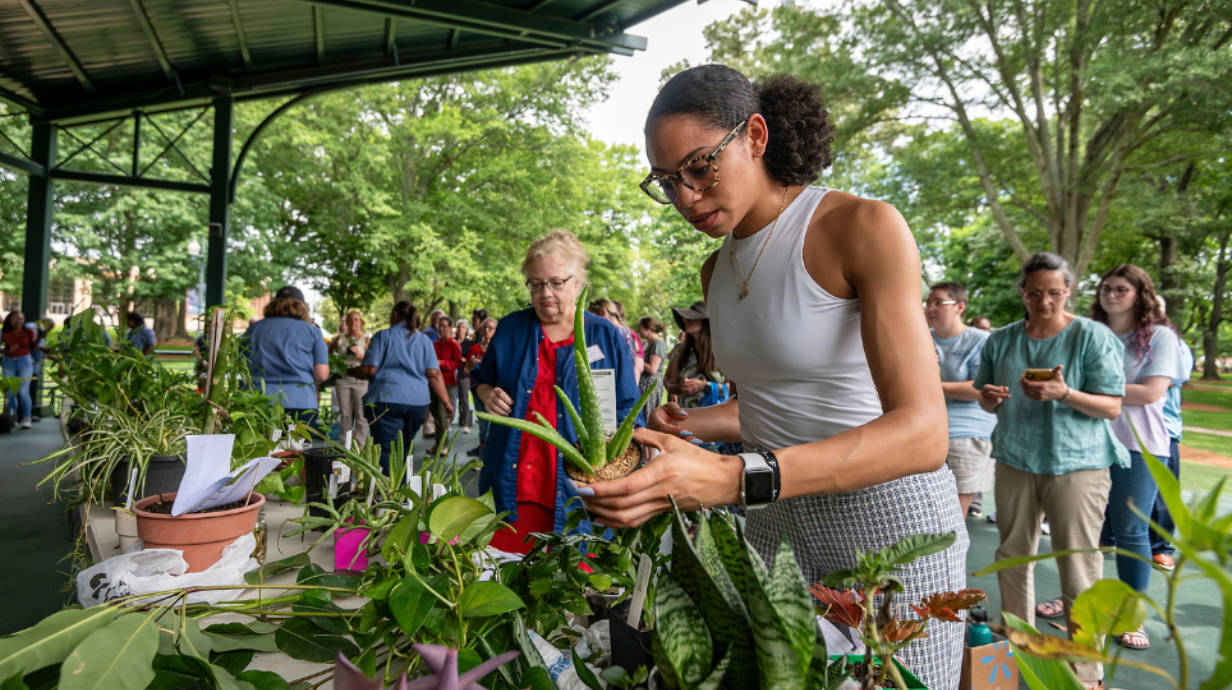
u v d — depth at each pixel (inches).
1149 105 387.9
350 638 34.9
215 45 253.9
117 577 41.7
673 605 20.9
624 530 33.9
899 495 41.9
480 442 229.8
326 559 57.6
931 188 525.0
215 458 46.4
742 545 18.7
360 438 217.9
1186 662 12.2
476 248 710.5
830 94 482.0
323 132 651.5
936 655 40.4
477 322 340.5
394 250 702.5
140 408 76.7
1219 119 379.9
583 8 233.5
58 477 64.4
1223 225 504.7
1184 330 631.8
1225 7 370.3
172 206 699.4
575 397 83.1
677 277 650.2
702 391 145.6
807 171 41.3
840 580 22.4
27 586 117.5
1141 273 101.3
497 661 20.0
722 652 20.5
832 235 39.4
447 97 746.8
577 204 756.0
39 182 297.1
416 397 176.9
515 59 274.5
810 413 43.5
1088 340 85.8
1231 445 341.4
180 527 44.8
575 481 27.9
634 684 23.6
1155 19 396.8
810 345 41.5
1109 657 14.0
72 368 82.0
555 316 87.0
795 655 18.0
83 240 677.3
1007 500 92.7
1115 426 100.3
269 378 141.3
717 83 37.6
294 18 236.1
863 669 22.8
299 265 768.9
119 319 100.3
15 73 260.8
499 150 747.4
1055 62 444.5
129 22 227.9
